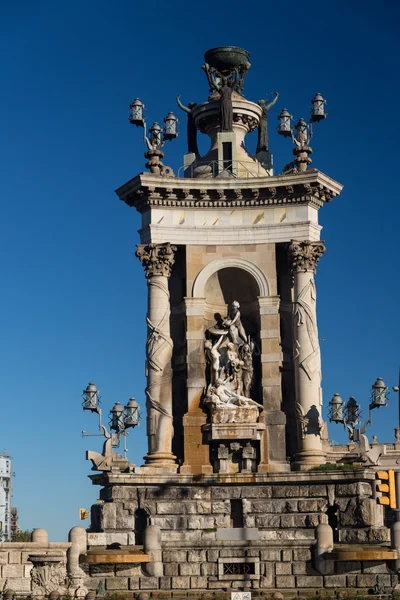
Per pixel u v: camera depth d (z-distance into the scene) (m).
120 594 43.44
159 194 51.59
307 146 52.06
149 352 50.91
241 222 52.03
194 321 51.41
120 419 52.03
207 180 51.47
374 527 47.12
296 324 50.50
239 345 51.31
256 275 51.53
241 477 48.47
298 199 51.56
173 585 44.84
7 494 152.38
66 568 44.53
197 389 50.88
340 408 50.97
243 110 55.12
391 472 38.78
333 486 47.84
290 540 46.22
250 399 50.38
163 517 48.56
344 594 42.00
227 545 46.00
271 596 41.75
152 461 49.78
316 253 51.16
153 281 51.38
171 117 53.19
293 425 51.09
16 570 46.38
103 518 48.19
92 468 49.62
